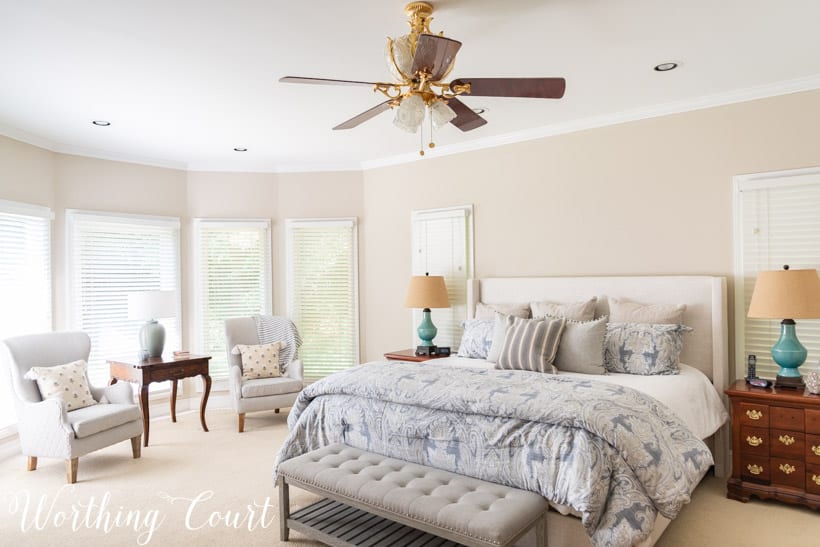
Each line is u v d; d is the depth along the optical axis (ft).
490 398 8.48
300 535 9.38
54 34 9.21
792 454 10.32
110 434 12.56
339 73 11.18
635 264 13.97
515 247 15.98
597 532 6.97
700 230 13.05
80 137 15.76
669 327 11.89
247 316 19.40
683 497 7.36
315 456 9.33
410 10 8.43
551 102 13.17
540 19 8.88
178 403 18.60
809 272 10.46
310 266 19.76
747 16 8.87
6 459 13.70
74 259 16.61
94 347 16.96
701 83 11.98
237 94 12.34
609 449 7.39
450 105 9.53
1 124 14.20
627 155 14.06
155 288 18.42
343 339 19.57
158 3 8.19
